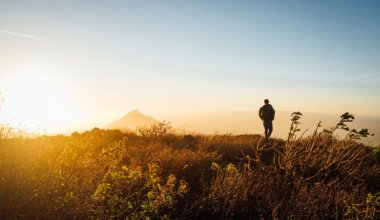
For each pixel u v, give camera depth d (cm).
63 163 496
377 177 781
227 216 575
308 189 678
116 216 433
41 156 536
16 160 514
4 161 500
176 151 994
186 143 1336
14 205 389
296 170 776
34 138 762
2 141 670
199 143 1295
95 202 431
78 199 425
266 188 668
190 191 684
